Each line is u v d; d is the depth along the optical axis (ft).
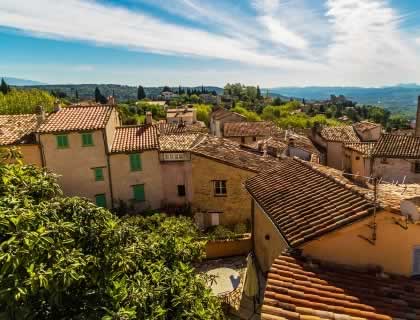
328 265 28.30
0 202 20.02
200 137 98.48
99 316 20.38
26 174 25.23
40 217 20.11
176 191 87.92
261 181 47.75
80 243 22.06
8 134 83.51
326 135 156.66
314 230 29.66
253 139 178.50
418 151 93.35
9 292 16.81
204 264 63.41
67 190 82.94
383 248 28.35
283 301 23.07
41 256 18.57
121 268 22.70
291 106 445.78
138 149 84.28
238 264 62.90
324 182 38.68
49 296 19.25
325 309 22.57
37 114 87.35
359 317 22.00
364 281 26.66
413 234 27.76
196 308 24.38
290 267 27.22
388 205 27.99
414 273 28.32
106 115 86.58
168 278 25.76
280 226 33.22
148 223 65.26
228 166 83.46
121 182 85.61
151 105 365.20
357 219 28.09
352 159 127.24
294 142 140.97
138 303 21.80
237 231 76.28
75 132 80.48
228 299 48.19
